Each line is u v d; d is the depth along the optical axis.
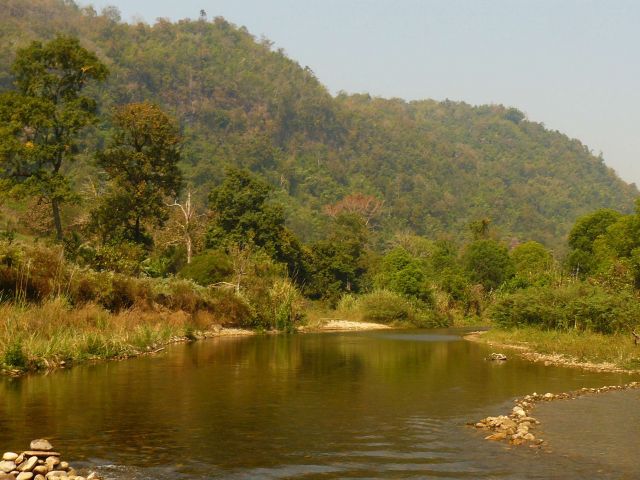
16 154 49.19
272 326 47.78
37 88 50.41
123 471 10.09
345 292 77.62
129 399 16.03
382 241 151.75
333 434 12.72
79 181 94.94
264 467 10.41
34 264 29.31
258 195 73.38
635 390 18.61
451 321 67.81
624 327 34.44
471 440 12.32
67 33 191.62
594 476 10.09
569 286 41.16
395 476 10.02
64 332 24.73
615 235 76.94
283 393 17.52
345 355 29.08
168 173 61.72
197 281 49.66
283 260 73.94
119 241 57.50
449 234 181.25
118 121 60.41
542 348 31.84
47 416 13.87
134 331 29.17
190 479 9.76
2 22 180.25
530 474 10.17
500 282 90.06
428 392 18.06
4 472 9.85
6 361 20.31
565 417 14.54
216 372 21.50
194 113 192.25
